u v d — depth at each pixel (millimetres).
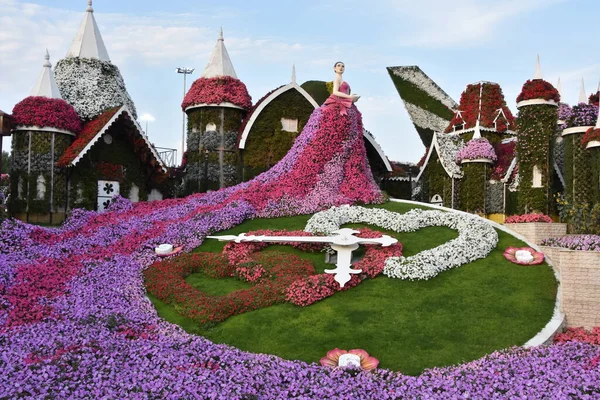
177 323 14852
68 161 25875
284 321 14812
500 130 40312
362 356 12805
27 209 25891
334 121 26703
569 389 10547
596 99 27594
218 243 21031
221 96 31281
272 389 10750
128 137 28672
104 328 13438
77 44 30703
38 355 11398
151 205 27078
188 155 32531
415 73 63438
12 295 15516
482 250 19109
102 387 10102
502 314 15156
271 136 31672
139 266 18656
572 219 21703
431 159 39219
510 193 33219
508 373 11570
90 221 24531
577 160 24203
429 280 17219
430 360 12828
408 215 22391
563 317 15195
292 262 18188
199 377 10766
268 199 24812
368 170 27922
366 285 16984
